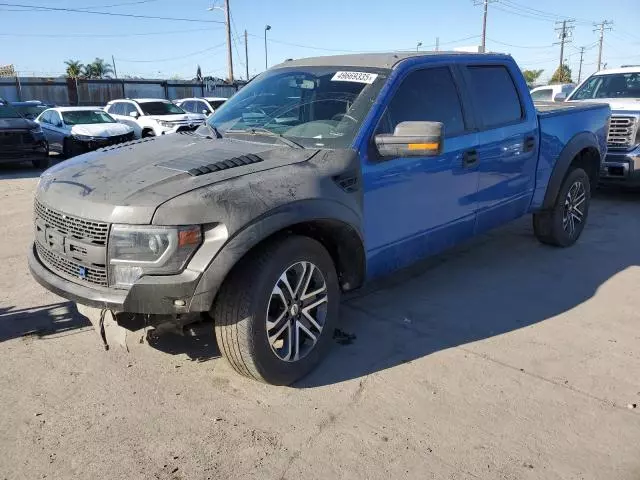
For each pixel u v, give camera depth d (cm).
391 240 395
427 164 409
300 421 304
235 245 284
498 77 504
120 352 377
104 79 3725
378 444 286
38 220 338
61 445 284
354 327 419
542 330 416
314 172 332
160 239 278
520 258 587
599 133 634
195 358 370
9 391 330
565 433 296
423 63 425
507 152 494
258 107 422
